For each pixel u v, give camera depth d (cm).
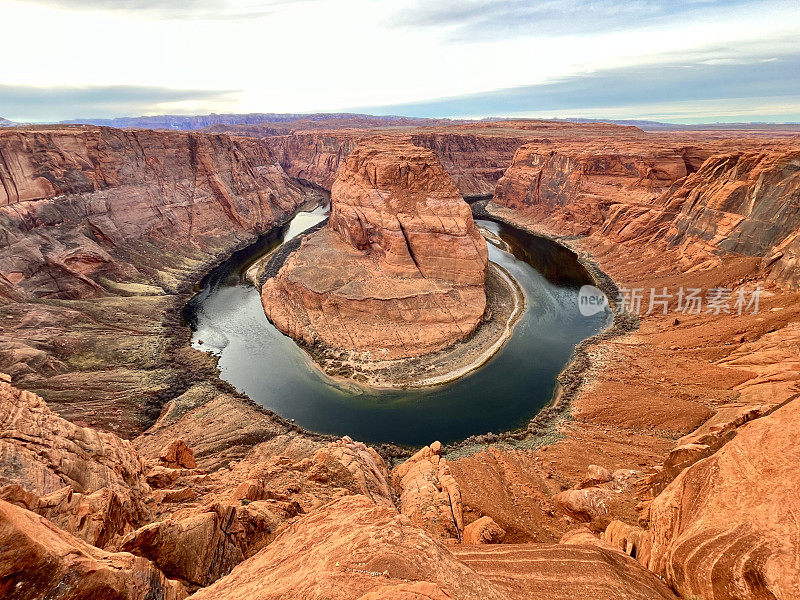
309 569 909
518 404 4694
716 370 4319
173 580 1056
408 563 869
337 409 4684
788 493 1211
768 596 998
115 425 4031
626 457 3459
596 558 1345
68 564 768
